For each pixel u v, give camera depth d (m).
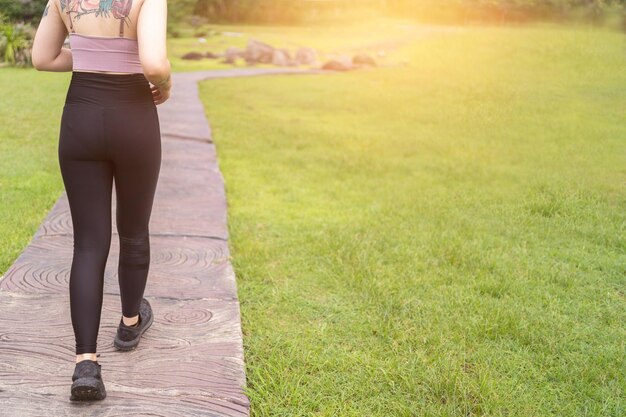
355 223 5.64
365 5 68.12
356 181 7.36
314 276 4.38
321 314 3.79
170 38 39.94
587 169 8.09
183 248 4.61
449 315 3.78
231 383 2.86
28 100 12.12
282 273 4.41
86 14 2.34
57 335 3.18
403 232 5.38
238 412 2.66
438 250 4.89
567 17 36.03
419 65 25.12
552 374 3.18
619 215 6.02
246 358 3.22
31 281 3.81
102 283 2.56
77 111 2.39
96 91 2.38
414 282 4.22
